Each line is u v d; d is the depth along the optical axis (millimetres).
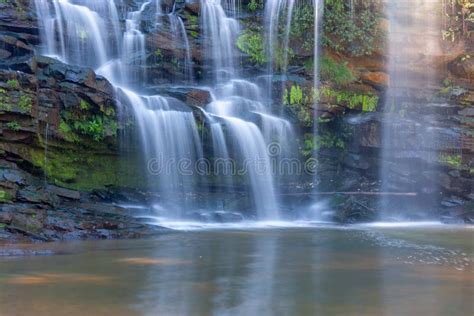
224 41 21594
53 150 15672
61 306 6414
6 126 14266
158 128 17203
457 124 20625
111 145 16625
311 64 21516
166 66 20375
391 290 7297
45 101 15477
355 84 21500
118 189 16562
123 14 21141
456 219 18234
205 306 6449
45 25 18906
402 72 22062
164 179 17234
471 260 9695
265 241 12242
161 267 8891
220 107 19234
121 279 7934
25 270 8578
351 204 18094
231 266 8992
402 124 19828
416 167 19484
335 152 19953
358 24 21906
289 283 7715
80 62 19516
